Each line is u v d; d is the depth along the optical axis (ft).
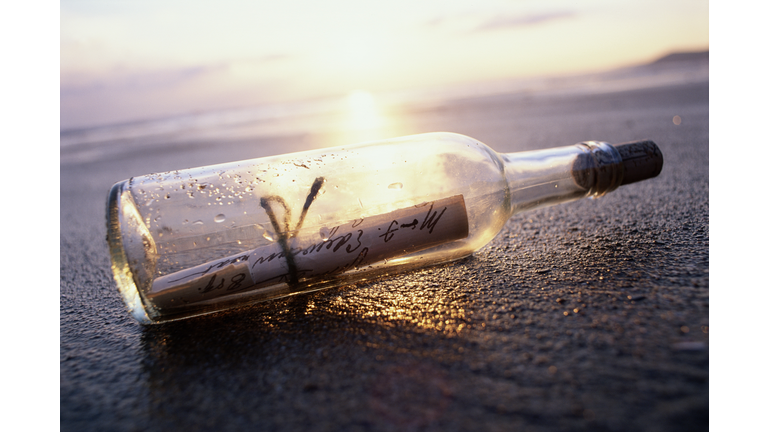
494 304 0.89
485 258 1.09
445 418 0.67
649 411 0.66
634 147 1.08
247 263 0.92
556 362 0.74
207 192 0.98
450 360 0.76
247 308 0.96
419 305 0.91
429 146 1.06
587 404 0.67
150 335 0.92
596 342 0.77
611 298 0.87
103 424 0.72
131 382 0.80
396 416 0.68
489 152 1.06
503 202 1.03
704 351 0.73
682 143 2.12
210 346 0.85
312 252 0.94
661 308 0.83
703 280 0.90
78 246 1.57
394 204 0.98
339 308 0.92
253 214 0.96
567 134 2.79
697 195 1.35
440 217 0.98
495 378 0.72
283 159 1.06
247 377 0.77
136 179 0.99
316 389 0.74
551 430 0.65
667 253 1.01
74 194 2.68
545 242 1.15
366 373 0.75
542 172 1.07
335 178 1.01
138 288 0.89
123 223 0.91
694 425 0.64
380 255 0.97
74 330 0.96
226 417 0.71
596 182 1.04
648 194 1.42
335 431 0.67
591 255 1.04
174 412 0.73
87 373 0.83
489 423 0.66
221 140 4.68
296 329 0.87
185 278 0.90
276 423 0.69
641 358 0.73
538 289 0.92
